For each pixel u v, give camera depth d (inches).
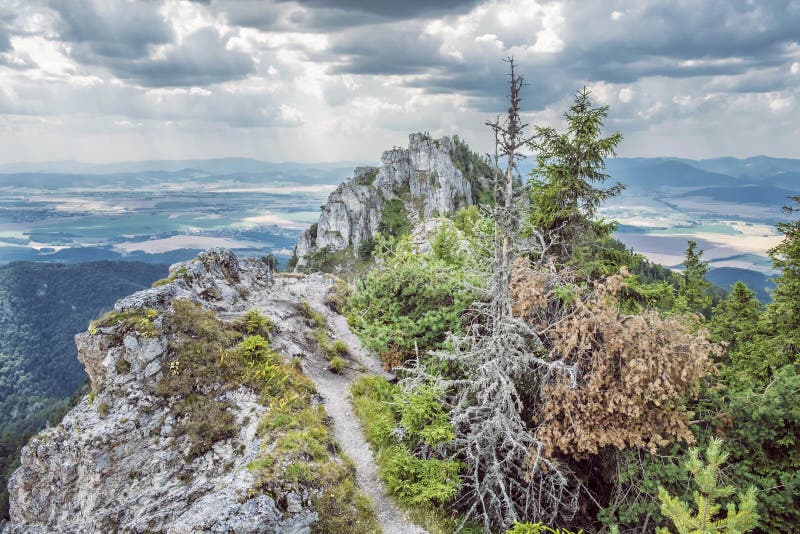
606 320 573.0
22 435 5344.5
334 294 1369.3
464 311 808.9
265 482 513.3
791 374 587.2
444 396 687.7
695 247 1569.9
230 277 1144.2
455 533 554.6
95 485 617.9
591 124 893.2
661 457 577.9
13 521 661.9
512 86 575.5
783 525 522.9
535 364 663.8
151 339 745.6
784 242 979.3
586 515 633.6
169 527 488.4
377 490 593.6
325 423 703.1
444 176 6628.9
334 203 6633.9
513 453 604.1
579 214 916.6
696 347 554.9
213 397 710.5
